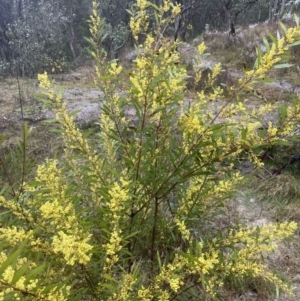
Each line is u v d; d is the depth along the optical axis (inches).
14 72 436.8
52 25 576.7
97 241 86.3
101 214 84.3
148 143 76.2
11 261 39.9
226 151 75.4
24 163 85.1
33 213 78.4
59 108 79.6
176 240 98.8
